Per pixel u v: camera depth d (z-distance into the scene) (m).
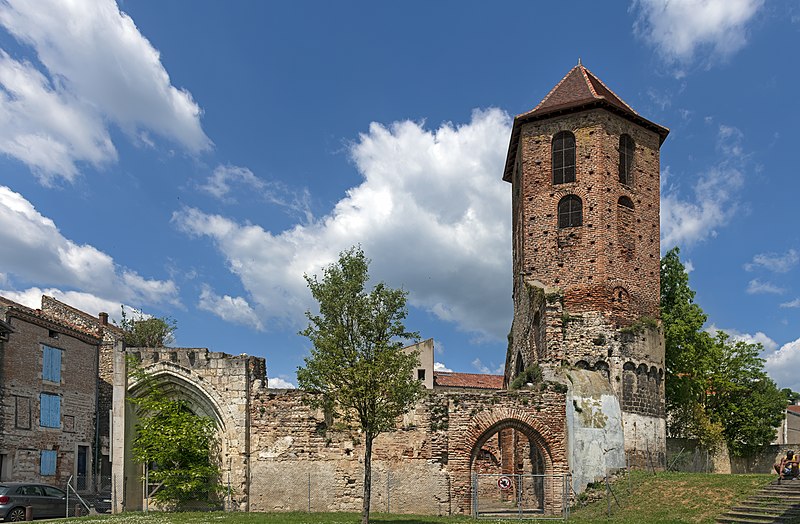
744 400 52.62
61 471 44.22
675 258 49.97
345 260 25.52
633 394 37.75
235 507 31.00
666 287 49.75
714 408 52.59
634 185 41.41
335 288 24.91
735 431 52.22
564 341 38.41
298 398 32.28
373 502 31.41
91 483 47.19
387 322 24.95
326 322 25.05
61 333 45.50
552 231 40.59
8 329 40.19
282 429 32.03
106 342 52.06
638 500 29.02
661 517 26.16
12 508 28.25
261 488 31.48
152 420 31.62
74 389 46.47
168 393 32.81
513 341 47.81
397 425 32.09
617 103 43.09
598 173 39.88
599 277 38.78
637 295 39.84
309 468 31.70
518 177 44.97
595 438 32.88
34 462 41.75
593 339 38.12
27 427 41.41
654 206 41.94
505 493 45.31
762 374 52.84
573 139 41.06
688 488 28.73
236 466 31.41
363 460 31.78
